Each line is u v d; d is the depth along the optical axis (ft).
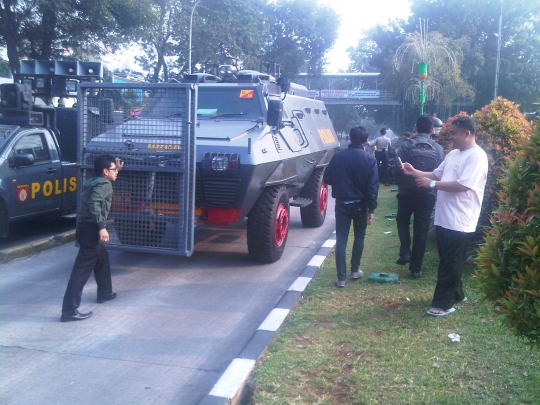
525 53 138.62
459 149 17.60
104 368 15.55
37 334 17.85
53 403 13.67
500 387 13.21
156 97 22.63
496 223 11.61
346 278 22.89
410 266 22.58
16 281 23.40
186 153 22.07
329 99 153.69
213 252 28.73
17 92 29.53
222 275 24.64
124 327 18.54
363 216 22.36
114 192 23.18
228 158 22.66
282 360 15.11
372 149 59.98
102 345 17.08
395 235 31.19
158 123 22.47
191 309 20.34
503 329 16.26
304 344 16.24
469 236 17.80
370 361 14.87
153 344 17.20
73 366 15.65
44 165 30.17
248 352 15.75
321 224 36.65
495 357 14.75
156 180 22.71
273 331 17.22
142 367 15.65
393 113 149.48
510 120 24.39
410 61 87.61
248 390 13.93
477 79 136.15
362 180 21.91
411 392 13.12
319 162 35.17
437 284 17.97
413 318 17.89
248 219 25.66
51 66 40.37
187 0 97.91
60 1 57.82
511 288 10.77
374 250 27.73
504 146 24.17
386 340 16.25
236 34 103.71
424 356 15.02
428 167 22.07
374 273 22.94
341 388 13.57
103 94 23.22
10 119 30.22
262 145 24.20
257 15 112.78
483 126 24.84
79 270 19.06
